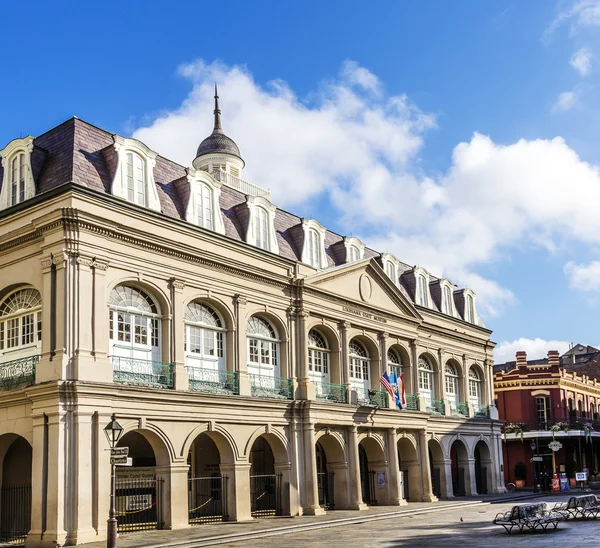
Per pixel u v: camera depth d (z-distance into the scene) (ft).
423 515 110.63
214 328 100.58
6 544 81.61
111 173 90.07
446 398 151.23
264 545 76.38
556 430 182.19
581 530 78.74
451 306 159.53
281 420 105.81
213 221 102.47
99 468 79.92
